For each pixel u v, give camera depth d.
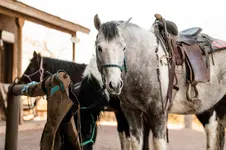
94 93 3.56
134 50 3.21
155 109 3.31
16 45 10.78
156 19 3.72
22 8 8.42
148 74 3.25
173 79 3.41
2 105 10.08
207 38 4.06
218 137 4.59
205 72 3.68
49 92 2.95
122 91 3.35
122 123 4.32
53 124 2.90
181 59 3.59
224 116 4.43
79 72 5.25
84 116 3.51
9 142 4.02
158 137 3.32
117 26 3.08
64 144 3.10
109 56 2.89
